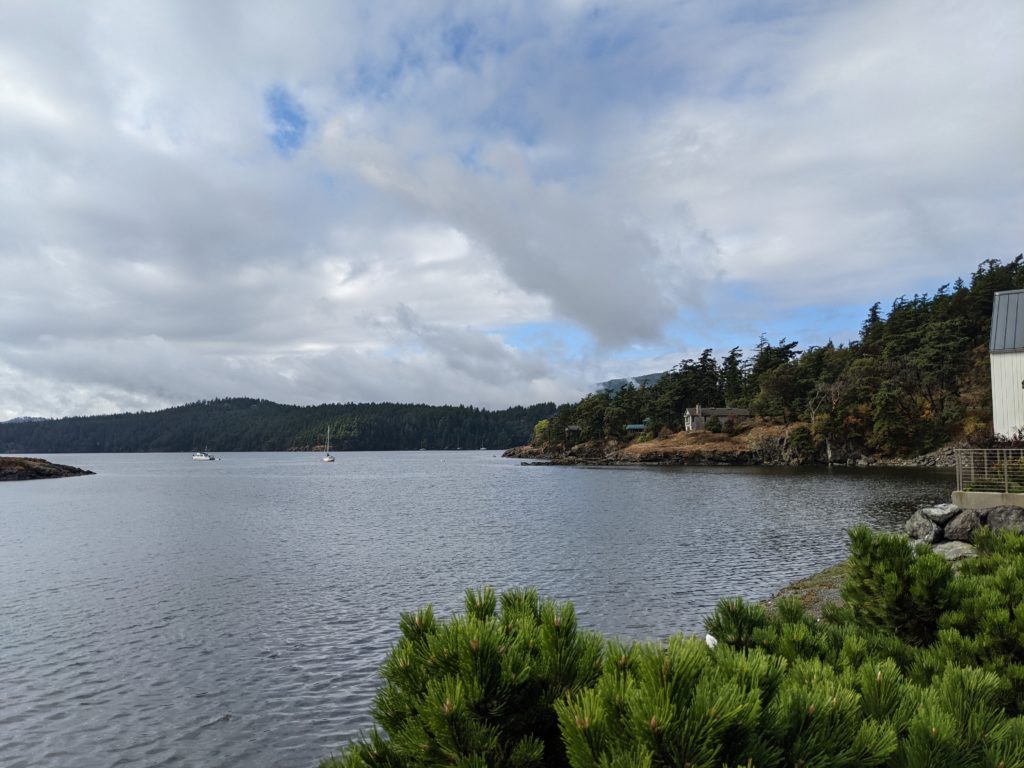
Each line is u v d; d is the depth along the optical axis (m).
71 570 25.80
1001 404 29.45
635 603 18.77
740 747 2.45
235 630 17.00
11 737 11.14
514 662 3.17
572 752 2.52
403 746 3.04
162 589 22.00
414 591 21.30
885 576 6.38
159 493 72.62
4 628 17.39
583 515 43.62
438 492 70.75
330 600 20.19
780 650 4.43
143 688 13.14
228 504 57.31
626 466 123.62
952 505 21.20
